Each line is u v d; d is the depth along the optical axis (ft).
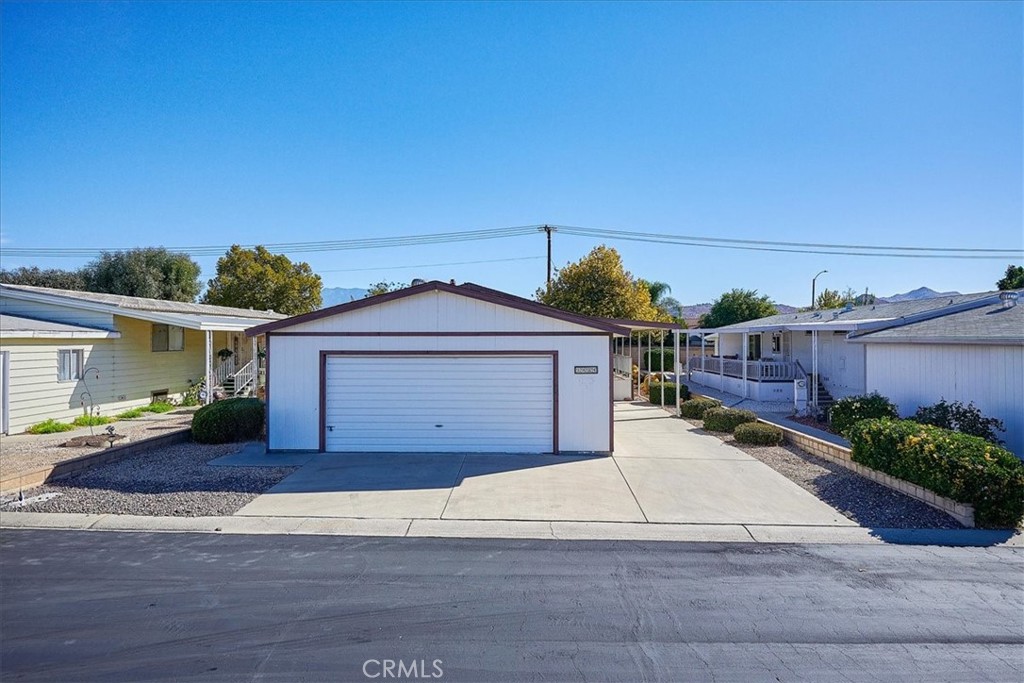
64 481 32.37
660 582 19.69
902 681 13.99
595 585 19.40
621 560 21.68
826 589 19.17
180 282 133.28
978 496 25.43
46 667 14.37
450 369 40.70
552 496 29.76
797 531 24.97
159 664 14.53
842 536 24.45
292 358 40.91
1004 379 38.42
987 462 25.98
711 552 22.61
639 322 52.95
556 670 14.37
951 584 19.62
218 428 44.01
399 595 18.54
